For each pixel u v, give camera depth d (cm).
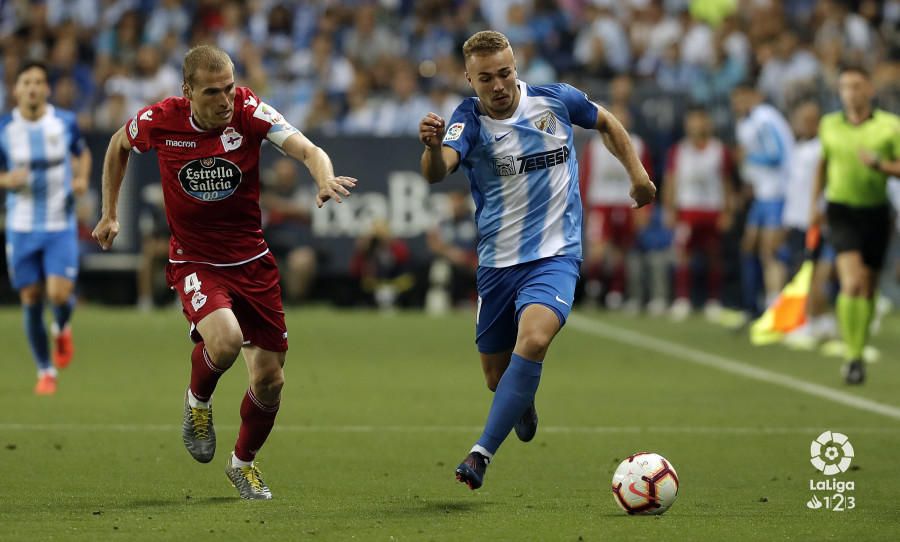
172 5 7625
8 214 3703
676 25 7738
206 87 2075
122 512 2069
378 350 4900
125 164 2284
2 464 2539
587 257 6588
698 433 3030
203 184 2166
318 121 6712
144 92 6950
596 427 3119
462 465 2102
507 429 2136
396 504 2166
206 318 2153
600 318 6275
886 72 6738
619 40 7581
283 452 2748
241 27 7638
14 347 4903
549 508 2136
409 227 6544
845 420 3234
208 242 2200
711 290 6400
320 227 6481
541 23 7712
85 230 6412
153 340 5172
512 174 2303
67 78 6756
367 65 7381
